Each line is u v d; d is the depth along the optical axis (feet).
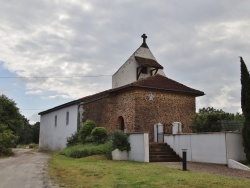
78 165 45.75
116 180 31.22
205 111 65.57
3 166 47.03
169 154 56.54
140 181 30.12
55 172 38.68
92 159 55.93
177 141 56.90
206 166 44.88
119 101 77.20
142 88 72.69
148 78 78.28
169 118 74.95
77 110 87.04
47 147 112.57
